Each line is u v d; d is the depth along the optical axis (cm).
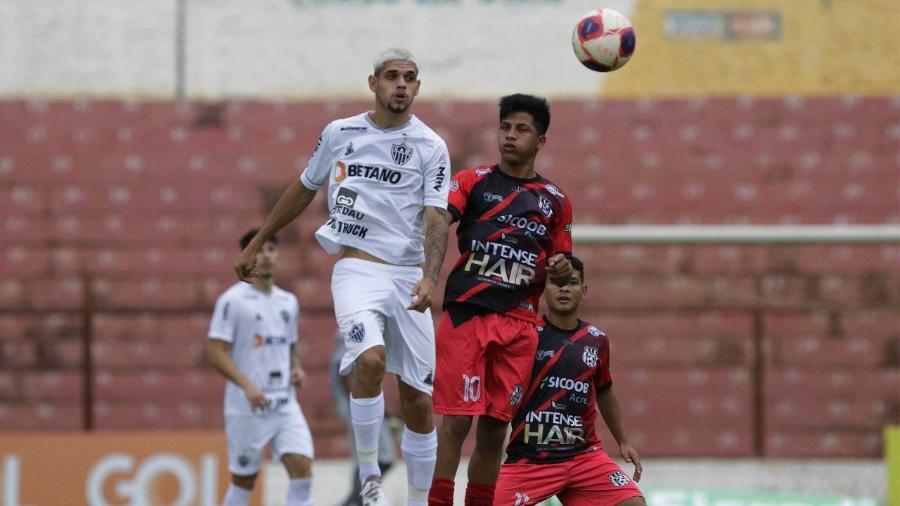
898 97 6319
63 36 6419
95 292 5991
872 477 4984
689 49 6462
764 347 5719
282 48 6488
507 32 6488
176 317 5894
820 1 6475
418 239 2464
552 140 6275
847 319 5884
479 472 2589
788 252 6088
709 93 6450
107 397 5722
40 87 6394
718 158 6250
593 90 6456
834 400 5662
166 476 4306
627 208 6178
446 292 2527
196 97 6450
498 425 2536
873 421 5622
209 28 6475
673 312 5284
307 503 3694
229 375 3594
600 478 2922
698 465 5088
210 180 6228
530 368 2538
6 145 6216
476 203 2509
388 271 2427
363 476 2434
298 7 6500
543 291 2711
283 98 6444
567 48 6481
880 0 6469
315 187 2512
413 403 2472
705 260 6100
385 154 2430
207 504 4284
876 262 6069
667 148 6262
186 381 5759
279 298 3728
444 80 6475
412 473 2508
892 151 6259
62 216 6147
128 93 6425
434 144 2450
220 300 3653
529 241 2492
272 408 3672
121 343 5847
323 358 5788
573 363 2917
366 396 2381
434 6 6506
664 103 6334
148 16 6462
